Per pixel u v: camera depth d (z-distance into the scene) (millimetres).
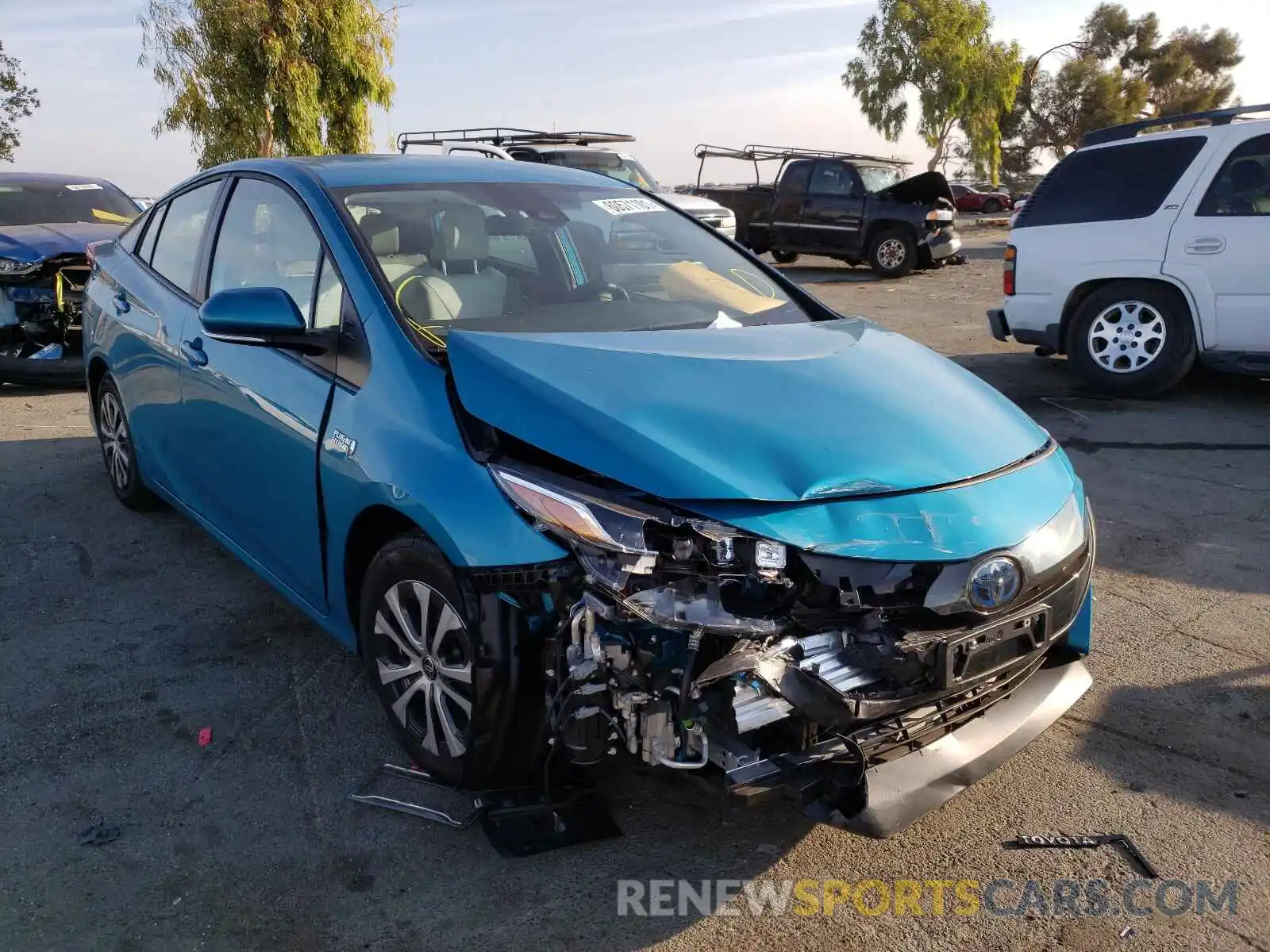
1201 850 2666
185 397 3893
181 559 4551
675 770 2312
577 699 2289
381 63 20125
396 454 2660
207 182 4238
